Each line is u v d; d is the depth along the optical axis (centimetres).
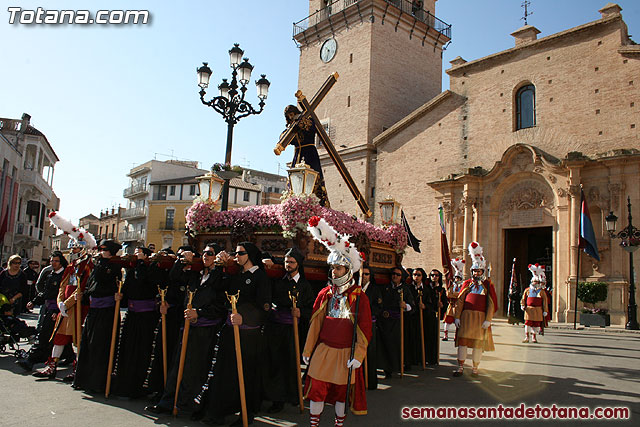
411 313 945
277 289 670
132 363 677
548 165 2283
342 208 3203
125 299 727
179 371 605
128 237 6256
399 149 2991
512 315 2153
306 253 763
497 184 2489
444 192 2673
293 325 664
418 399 720
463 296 930
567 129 2333
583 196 2044
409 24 3403
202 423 578
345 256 539
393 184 2984
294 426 579
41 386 718
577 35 2361
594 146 2230
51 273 854
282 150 952
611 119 2195
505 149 2538
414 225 2836
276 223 797
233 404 581
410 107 3369
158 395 650
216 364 593
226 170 1200
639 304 1998
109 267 716
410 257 2817
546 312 1498
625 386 823
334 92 3366
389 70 3266
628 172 2080
